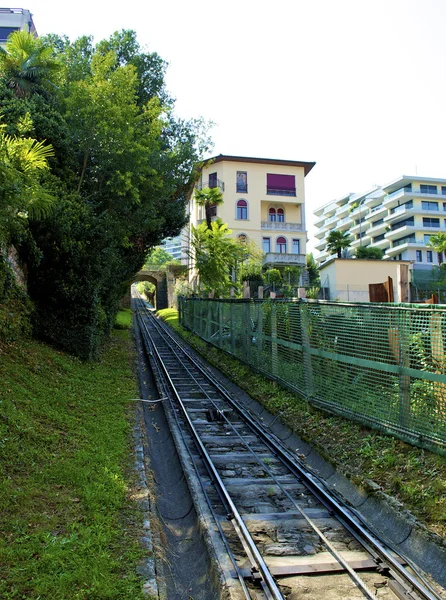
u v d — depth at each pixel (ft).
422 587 14.21
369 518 19.49
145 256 83.87
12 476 18.69
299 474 24.43
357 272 119.34
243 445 30.09
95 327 47.44
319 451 26.07
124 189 51.08
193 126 80.79
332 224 310.65
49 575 13.41
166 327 120.67
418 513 18.11
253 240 148.66
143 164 52.44
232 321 57.36
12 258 39.22
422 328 21.54
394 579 15.07
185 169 77.66
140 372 56.18
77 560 14.21
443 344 20.18
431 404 20.90
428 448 20.83
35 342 40.75
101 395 35.78
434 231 229.86
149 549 15.66
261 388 41.65
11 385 27.48
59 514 17.01
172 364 63.10
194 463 26.30
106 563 14.33
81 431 25.82
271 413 35.45
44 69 51.08
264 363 44.29
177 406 40.29
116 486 19.97
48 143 46.26
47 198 28.73
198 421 35.73
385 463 22.04
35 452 20.97
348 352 27.78
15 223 30.55
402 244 234.58
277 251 156.35
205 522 19.07
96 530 16.24
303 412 32.76
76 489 19.03
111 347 63.77
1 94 45.96
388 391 24.04
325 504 21.06
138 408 35.96
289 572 15.51
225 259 115.96
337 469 23.66
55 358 39.01
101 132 48.34
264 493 22.58
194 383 50.52
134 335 93.71
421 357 21.63
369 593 14.23
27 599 12.35
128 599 12.94
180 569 16.97
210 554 16.74
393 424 23.57
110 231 49.01
